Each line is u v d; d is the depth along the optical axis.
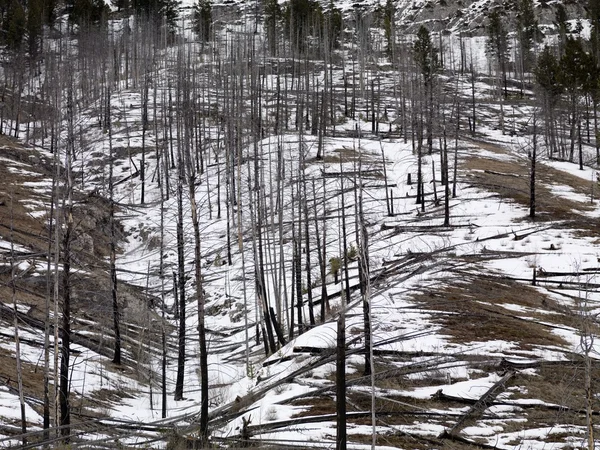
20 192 49.62
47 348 18.23
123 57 107.12
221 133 68.38
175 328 34.78
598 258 38.44
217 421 21.08
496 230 43.78
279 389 23.00
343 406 14.02
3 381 23.67
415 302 30.98
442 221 46.59
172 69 93.31
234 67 77.38
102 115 72.44
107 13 119.69
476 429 18.41
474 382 22.12
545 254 39.28
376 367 23.27
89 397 25.09
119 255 46.28
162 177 58.41
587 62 69.94
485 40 127.81
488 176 56.56
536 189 53.31
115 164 62.25
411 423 18.91
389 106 86.62
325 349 25.38
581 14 139.75
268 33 105.44
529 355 24.64
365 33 111.38
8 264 34.28
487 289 33.72
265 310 31.52
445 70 109.25
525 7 120.25
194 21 124.00
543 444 17.08
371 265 35.97
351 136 71.50
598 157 66.25
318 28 108.31
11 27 91.62
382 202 50.91
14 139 65.56
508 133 78.19
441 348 25.12
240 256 45.00
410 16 150.88
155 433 20.59
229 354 33.88
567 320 30.05
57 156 20.77
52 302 33.12
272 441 17.48
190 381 30.42
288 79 95.56
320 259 36.25
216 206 53.38
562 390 20.95
